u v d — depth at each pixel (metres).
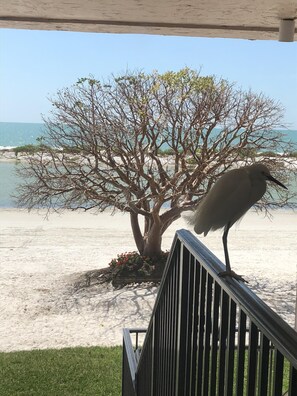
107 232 24.33
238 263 18.77
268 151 15.90
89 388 8.20
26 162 17.89
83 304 14.22
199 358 2.29
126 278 16.17
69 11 4.62
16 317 13.12
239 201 2.31
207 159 15.59
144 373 4.12
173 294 2.85
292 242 22.92
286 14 4.46
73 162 16.11
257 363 1.54
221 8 4.32
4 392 7.98
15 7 4.53
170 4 4.24
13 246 21.05
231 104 15.84
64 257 19.16
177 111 15.68
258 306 1.51
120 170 15.94
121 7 4.41
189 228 2.56
